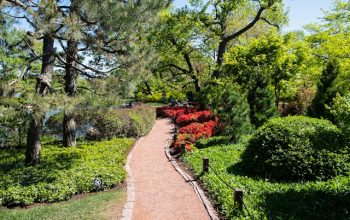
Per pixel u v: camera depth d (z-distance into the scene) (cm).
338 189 858
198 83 3169
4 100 973
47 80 1248
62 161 1305
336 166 974
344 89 1836
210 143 1670
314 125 1052
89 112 1191
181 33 2772
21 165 1294
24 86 1160
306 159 982
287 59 2217
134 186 1109
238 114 1627
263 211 783
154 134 2281
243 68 2294
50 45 1284
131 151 1697
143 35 1484
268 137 1055
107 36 1234
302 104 2336
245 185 975
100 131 1970
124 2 1191
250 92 1808
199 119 2361
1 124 1426
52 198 968
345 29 2653
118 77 1278
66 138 1670
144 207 917
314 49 2561
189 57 3216
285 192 897
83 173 1115
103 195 1005
